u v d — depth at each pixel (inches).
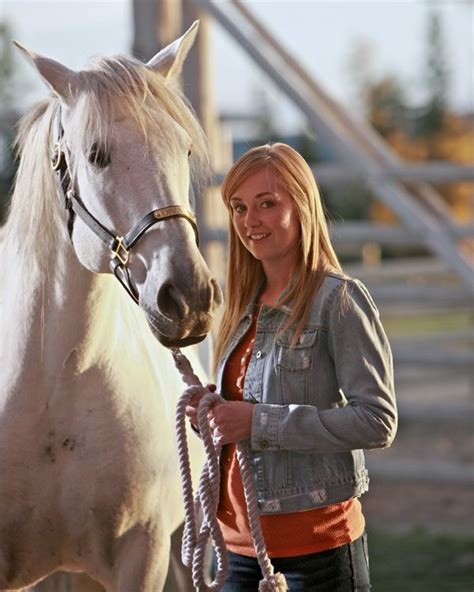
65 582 186.1
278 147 149.8
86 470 163.0
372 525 360.2
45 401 161.0
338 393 146.6
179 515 176.7
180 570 186.4
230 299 155.5
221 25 417.1
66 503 164.1
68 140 150.9
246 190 148.3
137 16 400.2
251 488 142.6
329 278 146.3
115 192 143.3
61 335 158.9
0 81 1255.5
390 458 447.8
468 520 364.2
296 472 145.2
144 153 142.7
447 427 520.7
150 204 141.7
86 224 148.3
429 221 405.1
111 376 163.6
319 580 145.6
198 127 151.7
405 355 421.1
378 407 140.4
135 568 167.3
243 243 152.5
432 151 1513.3
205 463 145.4
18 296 161.6
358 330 142.8
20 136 165.3
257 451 146.3
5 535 165.6
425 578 297.0
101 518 165.6
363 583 148.3
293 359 145.3
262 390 146.8
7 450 161.6
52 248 157.5
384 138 1578.5
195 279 136.8
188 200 146.8
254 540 141.3
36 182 158.4
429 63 2021.4
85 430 162.2
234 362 152.6
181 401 146.9
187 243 139.9
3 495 163.0
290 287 148.7
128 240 142.6
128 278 144.7
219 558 143.1
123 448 164.1
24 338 160.4
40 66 150.7
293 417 140.8
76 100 148.2
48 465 162.4
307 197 147.8
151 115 144.3
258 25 440.8
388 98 1728.6
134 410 166.1
